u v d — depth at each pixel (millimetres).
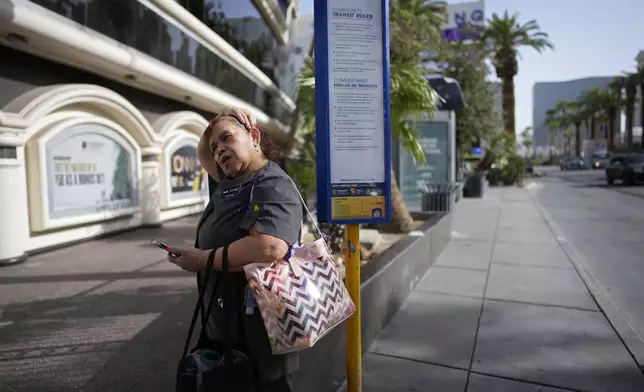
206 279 1871
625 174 23594
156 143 9609
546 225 10773
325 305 1853
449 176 13703
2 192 5887
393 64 8031
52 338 3520
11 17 5367
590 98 75125
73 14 6508
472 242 8633
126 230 8938
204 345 1940
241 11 13844
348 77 2461
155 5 8805
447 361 3607
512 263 6883
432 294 5348
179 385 1775
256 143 2045
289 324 1759
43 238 6863
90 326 3789
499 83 26906
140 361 3107
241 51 13922
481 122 21641
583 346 3885
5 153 5891
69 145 7297
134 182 9070
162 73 8797
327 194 2463
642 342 3918
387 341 3996
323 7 2418
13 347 3348
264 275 1763
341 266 6012
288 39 19500
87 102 7691
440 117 13547
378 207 2521
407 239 5883
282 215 1825
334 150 2465
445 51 15656
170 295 4684
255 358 1884
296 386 2545
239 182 1931
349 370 2656
